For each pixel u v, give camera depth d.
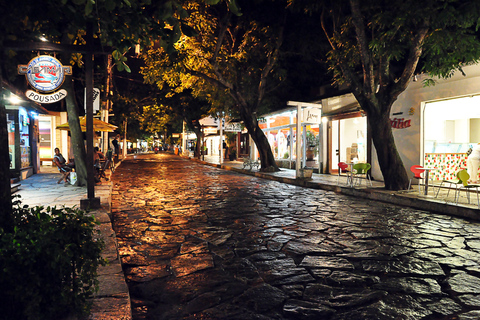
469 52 8.70
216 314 3.34
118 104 32.00
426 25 9.14
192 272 4.46
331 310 3.41
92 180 7.69
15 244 2.26
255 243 5.77
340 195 11.31
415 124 12.80
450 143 12.18
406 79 10.41
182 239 6.04
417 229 6.64
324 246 5.56
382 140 10.98
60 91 6.74
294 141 22.36
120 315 2.75
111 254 4.36
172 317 3.30
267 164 19.86
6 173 2.71
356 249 5.39
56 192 10.45
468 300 3.62
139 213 8.38
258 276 4.31
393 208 8.94
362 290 3.88
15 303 2.35
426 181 9.76
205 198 10.69
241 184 14.68
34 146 17.73
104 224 6.04
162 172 21.31
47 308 2.41
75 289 2.51
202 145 36.97
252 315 3.31
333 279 4.19
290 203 9.70
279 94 20.59
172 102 33.56
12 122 13.82
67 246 2.41
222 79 17.23
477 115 11.24
